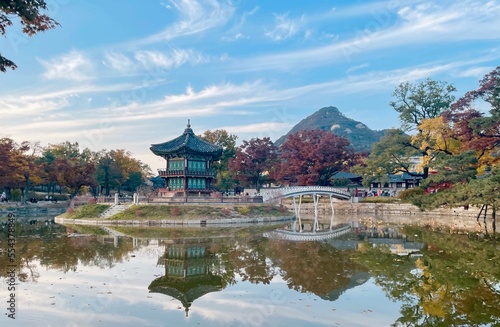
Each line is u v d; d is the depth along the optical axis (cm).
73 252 2753
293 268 2227
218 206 5397
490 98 5134
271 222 5353
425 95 6875
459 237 3500
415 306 1530
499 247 2903
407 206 6875
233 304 1566
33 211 6862
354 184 9712
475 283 1866
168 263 2386
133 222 4847
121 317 1409
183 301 1609
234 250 2870
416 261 2414
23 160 6975
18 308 1498
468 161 4850
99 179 8750
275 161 9269
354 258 2530
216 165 9744
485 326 1317
